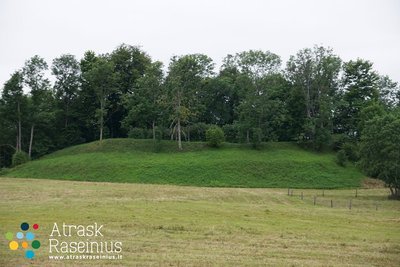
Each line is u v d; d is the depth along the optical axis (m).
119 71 111.06
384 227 31.55
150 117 98.25
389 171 58.50
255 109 94.69
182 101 95.44
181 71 93.62
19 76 95.62
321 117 94.12
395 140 58.97
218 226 28.41
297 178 77.12
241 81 97.31
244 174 77.50
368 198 58.25
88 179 75.44
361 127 90.19
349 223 33.03
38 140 100.94
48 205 36.59
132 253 19.97
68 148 98.31
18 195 45.22
